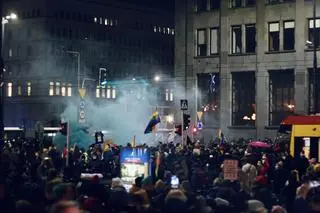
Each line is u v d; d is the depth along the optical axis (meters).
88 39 116.12
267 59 61.31
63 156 31.28
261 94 61.53
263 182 17.23
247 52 62.84
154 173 23.56
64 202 6.89
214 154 29.86
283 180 22.61
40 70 111.00
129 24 124.12
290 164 25.58
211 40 65.56
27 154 30.25
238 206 12.95
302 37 59.34
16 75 114.88
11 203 11.87
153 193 14.60
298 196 14.62
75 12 114.56
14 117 115.25
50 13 111.00
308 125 34.28
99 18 118.50
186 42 67.00
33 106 112.25
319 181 20.17
